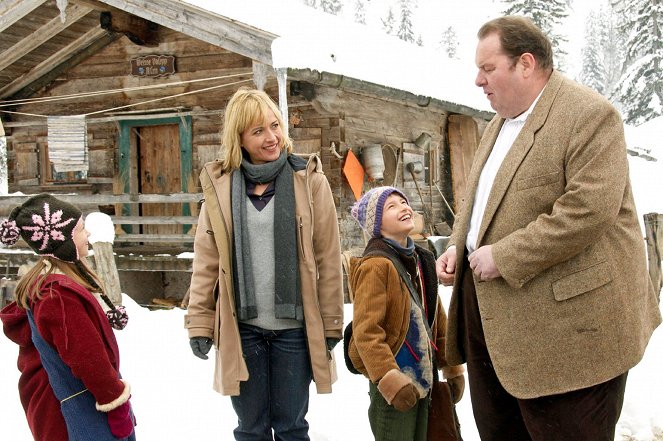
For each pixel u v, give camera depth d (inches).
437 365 139.0
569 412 107.7
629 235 109.7
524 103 113.7
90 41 457.7
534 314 108.5
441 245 426.9
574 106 107.0
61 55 462.3
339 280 137.7
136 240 431.8
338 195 400.5
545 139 108.8
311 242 135.0
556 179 107.7
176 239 419.2
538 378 108.3
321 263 137.4
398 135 468.4
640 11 1315.2
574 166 104.7
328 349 135.9
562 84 111.4
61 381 110.3
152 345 252.2
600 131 103.7
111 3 377.7
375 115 441.4
